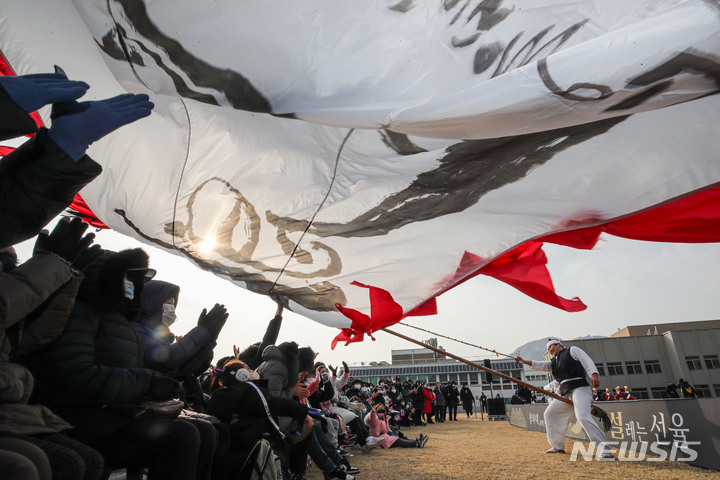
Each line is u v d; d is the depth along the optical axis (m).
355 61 2.03
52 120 1.32
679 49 1.63
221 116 2.51
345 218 2.81
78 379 1.64
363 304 3.05
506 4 2.06
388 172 2.68
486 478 4.11
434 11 2.05
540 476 4.15
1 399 1.32
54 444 1.42
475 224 2.96
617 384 49.06
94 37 1.94
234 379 2.93
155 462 1.83
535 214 2.88
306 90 2.01
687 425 4.78
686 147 2.57
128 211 2.58
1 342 1.41
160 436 1.82
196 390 2.79
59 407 1.72
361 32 2.03
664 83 1.68
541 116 1.83
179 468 1.82
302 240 2.83
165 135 2.51
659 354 49.38
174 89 2.02
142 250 2.09
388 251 3.01
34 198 1.30
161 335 2.60
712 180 2.58
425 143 2.56
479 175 2.71
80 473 1.40
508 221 2.93
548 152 2.65
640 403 5.70
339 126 2.04
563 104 1.78
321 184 2.70
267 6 1.96
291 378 3.60
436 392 19.95
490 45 2.05
